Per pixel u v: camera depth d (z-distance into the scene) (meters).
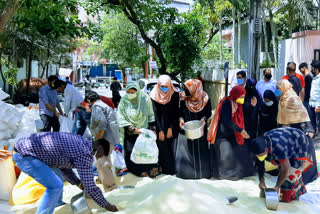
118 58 28.88
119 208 3.91
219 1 17.81
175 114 5.80
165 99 5.62
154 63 17.84
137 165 5.59
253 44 8.93
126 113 5.52
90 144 3.70
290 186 4.39
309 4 13.99
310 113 7.93
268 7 16.20
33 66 27.31
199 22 14.65
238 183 5.31
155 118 5.73
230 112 5.33
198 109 5.66
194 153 5.58
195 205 3.68
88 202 4.30
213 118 5.50
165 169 5.75
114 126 4.85
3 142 6.34
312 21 13.59
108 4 13.14
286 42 11.65
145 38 13.97
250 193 4.80
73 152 3.58
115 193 4.48
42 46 19.42
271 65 16.38
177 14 14.36
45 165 3.59
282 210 4.12
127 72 40.12
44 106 6.85
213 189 4.89
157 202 3.76
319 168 5.97
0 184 4.60
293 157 4.21
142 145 5.29
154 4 13.75
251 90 5.75
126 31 27.97
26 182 4.59
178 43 13.66
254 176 5.66
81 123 5.32
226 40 35.72
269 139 4.21
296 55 10.91
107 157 4.92
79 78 51.94
